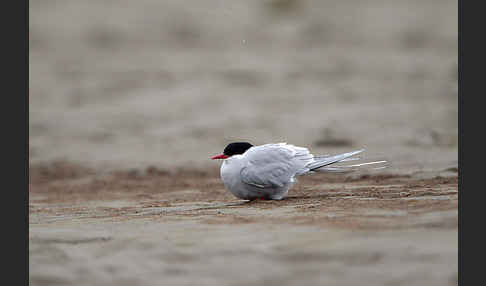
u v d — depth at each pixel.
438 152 14.85
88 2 43.19
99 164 17.59
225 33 36.03
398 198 8.60
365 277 5.08
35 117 25.11
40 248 6.61
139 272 5.57
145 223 7.89
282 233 6.55
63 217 9.27
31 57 34.81
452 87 24.30
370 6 39.50
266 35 35.38
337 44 33.25
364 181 11.90
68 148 20.22
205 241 6.41
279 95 24.55
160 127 21.66
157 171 16.20
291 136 18.69
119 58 33.31
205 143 19.19
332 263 5.45
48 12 41.91
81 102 26.84
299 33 35.44
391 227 6.48
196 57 32.12
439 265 5.20
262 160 9.47
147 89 27.42
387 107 21.61
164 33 36.84
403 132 17.83
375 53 30.94
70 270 5.79
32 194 13.81
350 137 17.77
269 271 5.37
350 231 6.41
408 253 5.52
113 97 26.89
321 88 25.22
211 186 13.41
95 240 6.83
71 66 32.72
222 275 5.35
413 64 28.59
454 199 8.02
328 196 9.72
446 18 36.44
